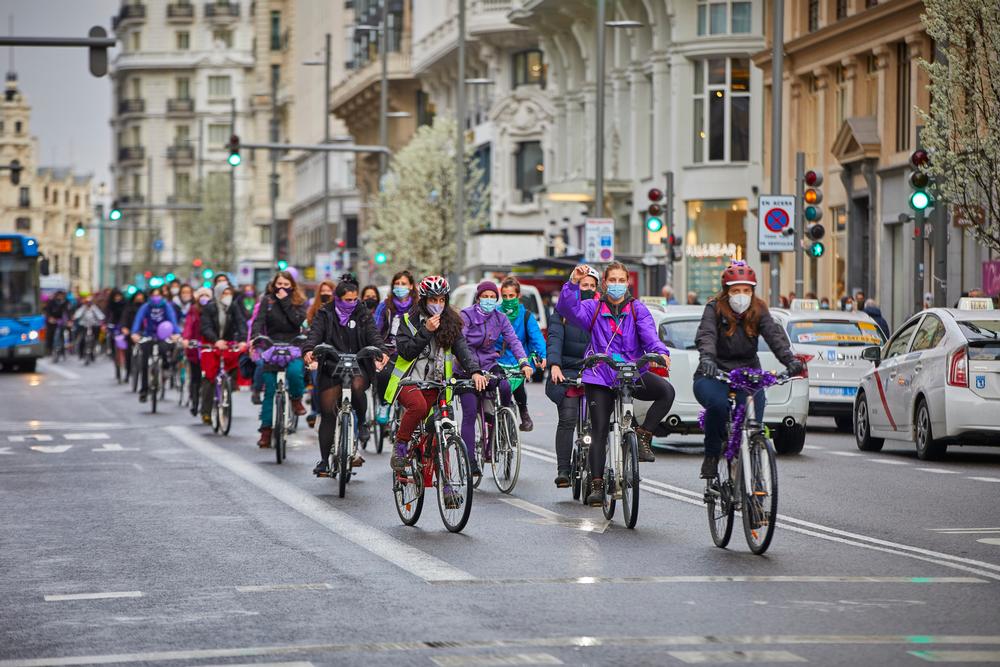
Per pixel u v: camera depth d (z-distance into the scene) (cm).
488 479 4394
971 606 2441
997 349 4891
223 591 2600
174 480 4362
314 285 16775
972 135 6675
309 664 2042
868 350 5353
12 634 2259
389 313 4919
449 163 16475
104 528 3397
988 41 6625
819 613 2380
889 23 10200
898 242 10294
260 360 5272
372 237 17075
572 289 3431
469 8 17712
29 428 6378
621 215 14900
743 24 13262
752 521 2953
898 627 2272
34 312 11725
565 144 16388
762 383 2981
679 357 5122
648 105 14350
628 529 3338
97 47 7194
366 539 3189
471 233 16525
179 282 9431
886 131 10362
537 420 6769
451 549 3047
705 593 2556
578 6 15075
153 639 2214
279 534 3272
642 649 2119
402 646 2147
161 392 7875
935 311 5147
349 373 3925
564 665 2027
